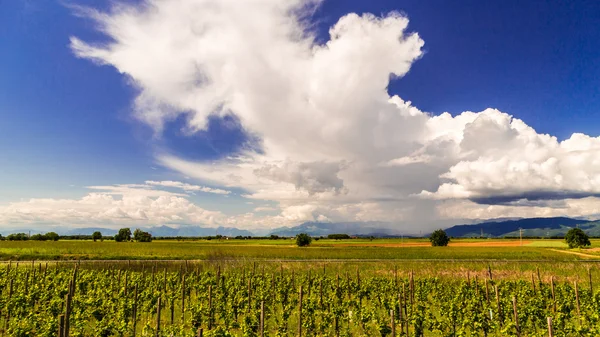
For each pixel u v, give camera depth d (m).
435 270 42.47
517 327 17.75
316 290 30.34
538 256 61.91
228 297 24.70
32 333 17.33
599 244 107.00
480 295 26.17
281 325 19.38
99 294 24.75
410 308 22.92
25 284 28.19
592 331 16.52
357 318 20.16
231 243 129.75
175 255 61.03
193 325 20.03
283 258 57.53
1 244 84.56
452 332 19.47
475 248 85.38
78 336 16.98
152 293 25.31
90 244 87.88
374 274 40.25
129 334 17.53
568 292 27.09
